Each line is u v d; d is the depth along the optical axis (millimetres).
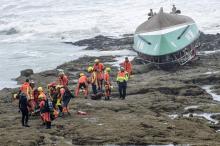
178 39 131250
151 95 97375
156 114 83188
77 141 66250
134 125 72438
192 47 132625
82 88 102312
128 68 111062
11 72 142750
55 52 170125
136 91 101250
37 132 70500
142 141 64875
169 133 68812
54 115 76438
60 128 73000
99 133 68562
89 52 163250
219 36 163250
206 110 86375
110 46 168875
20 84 125188
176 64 128875
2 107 91500
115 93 99500
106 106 86750
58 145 64250
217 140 66125
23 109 73875
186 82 109188
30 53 171250
